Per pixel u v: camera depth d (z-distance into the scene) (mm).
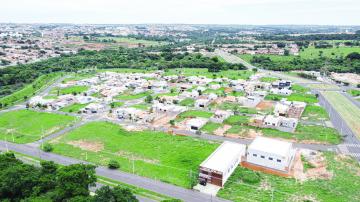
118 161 100875
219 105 168125
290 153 100875
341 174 90625
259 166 96500
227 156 94625
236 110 155875
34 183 71250
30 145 114812
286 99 176625
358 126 134750
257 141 103875
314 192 81062
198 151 107375
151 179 89312
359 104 171250
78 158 103250
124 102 176500
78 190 66625
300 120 142875
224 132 126438
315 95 187750
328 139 118062
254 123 133750
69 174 68750
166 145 113312
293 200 77438
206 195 80812
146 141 117312
